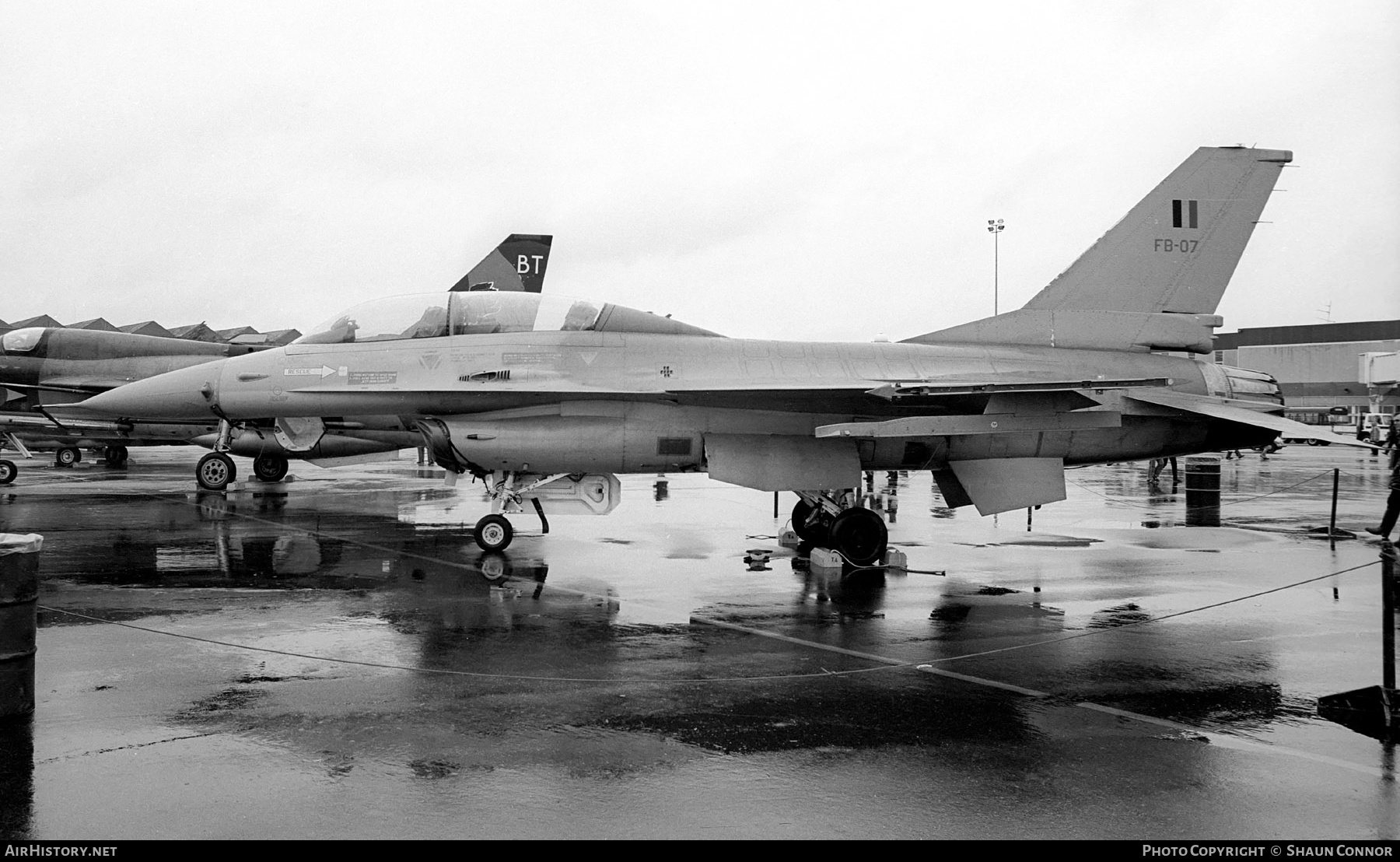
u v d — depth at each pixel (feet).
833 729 17.16
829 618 26.78
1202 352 41.57
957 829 13.19
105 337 82.53
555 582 31.96
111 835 12.65
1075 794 14.37
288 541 40.91
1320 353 207.82
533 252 92.32
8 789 14.07
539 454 36.91
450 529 45.34
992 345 40.50
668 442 37.37
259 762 15.23
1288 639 24.47
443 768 15.07
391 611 26.86
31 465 94.94
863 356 39.01
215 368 41.04
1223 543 43.37
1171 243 41.04
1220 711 18.47
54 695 18.61
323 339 39.68
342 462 67.26
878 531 35.94
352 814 13.38
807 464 36.70
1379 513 56.49
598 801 13.91
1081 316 40.88
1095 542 43.65
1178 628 25.79
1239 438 40.91
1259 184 41.27
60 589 29.73
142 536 41.96
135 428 80.79
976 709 18.44
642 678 20.30
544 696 18.90
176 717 17.35
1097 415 35.24
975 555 39.52
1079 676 20.90
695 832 12.96
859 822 13.34
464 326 38.68
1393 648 17.95
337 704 18.21
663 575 33.71
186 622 25.23
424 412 39.11
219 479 61.77
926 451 38.04
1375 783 14.94
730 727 17.21
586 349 37.96
